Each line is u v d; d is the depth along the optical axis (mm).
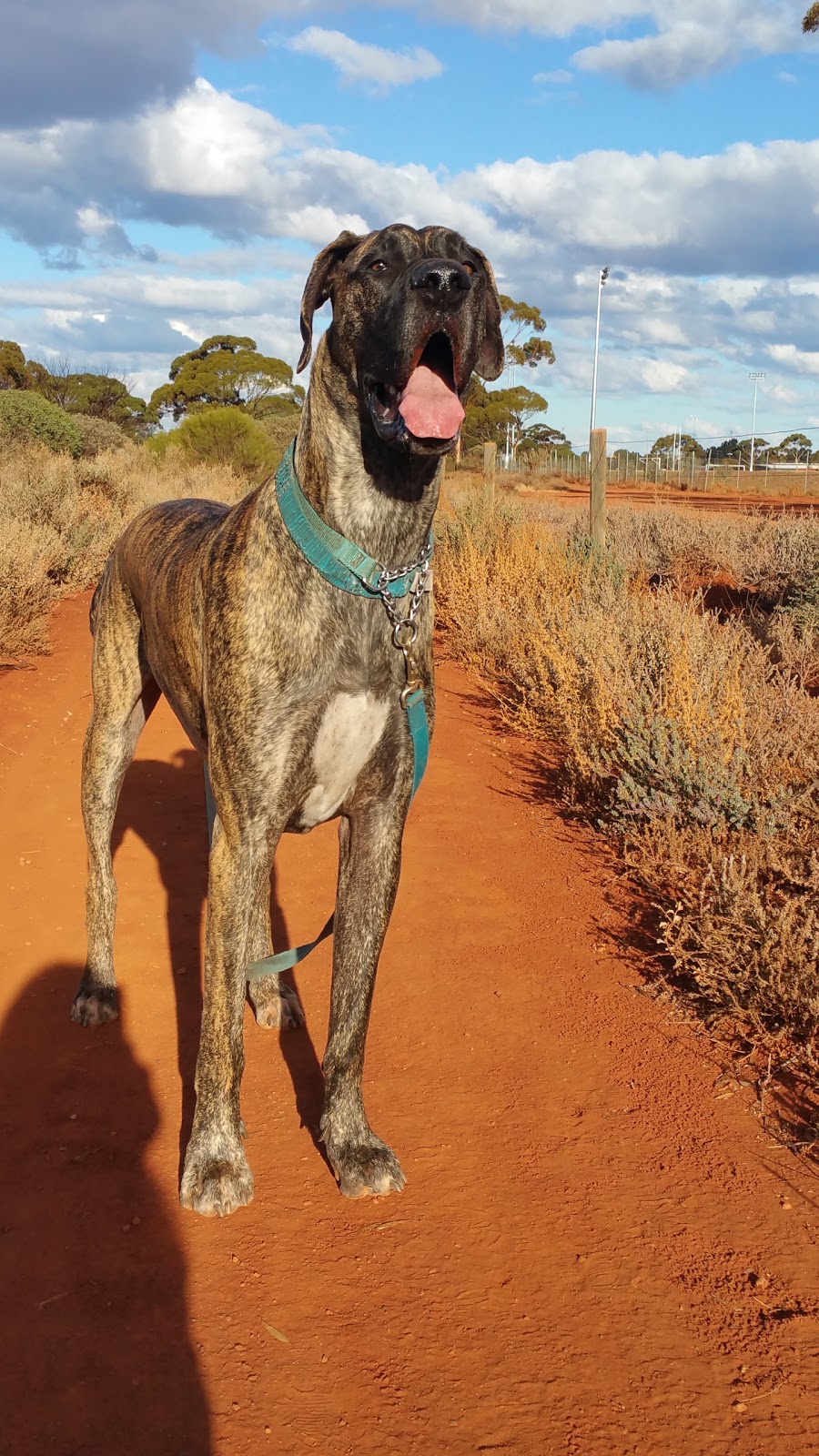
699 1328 2420
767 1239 2697
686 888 4434
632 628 7188
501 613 8906
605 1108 3260
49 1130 3074
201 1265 2590
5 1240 2623
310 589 2738
